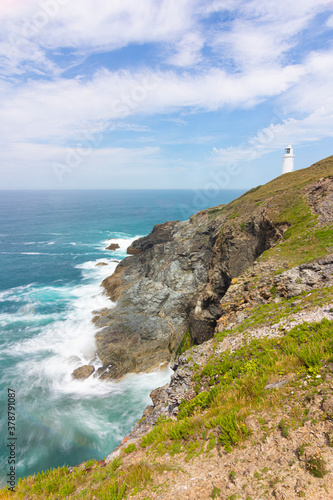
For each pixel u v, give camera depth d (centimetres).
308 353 816
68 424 2366
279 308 1508
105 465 949
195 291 4266
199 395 1073
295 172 5003
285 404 676
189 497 570
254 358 1079
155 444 868
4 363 3100
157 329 3659
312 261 1862
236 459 609
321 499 437
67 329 3828
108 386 2839
